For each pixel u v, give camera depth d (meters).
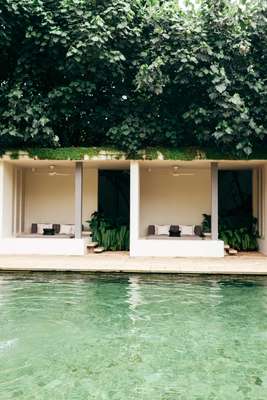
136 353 5.18
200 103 12.59
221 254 12.47
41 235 14.94
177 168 15.69
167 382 4.39
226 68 12.22
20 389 4.21
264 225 14.01
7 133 12.27
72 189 16.48
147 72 11.57
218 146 12.53
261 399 4.02
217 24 11.87
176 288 8.63
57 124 14.05
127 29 12.21
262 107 11.98
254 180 15.66
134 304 7.43
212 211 12.95
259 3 12.20
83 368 4.73
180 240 12.60
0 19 11.64
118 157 12.68
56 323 6.35
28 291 8.34
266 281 9.26
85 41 11.23
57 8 12.10
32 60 12.88
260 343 5.55
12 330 6.02
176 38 11.93
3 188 13.23
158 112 12.94
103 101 13.82
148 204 16.62
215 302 7.57
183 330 6.06
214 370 4.69
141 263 10.80
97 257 12.15
